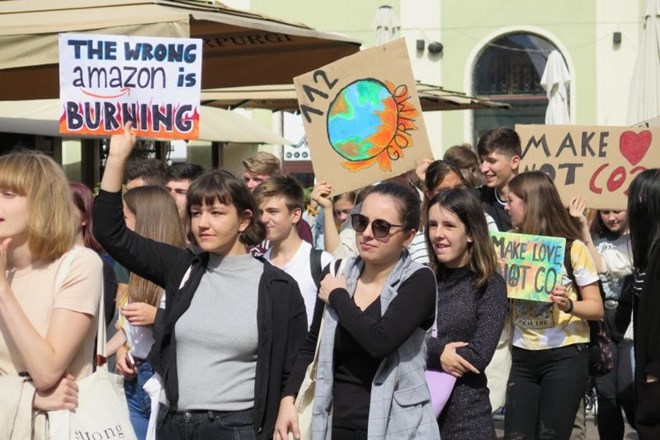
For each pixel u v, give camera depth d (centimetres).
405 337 455
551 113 1858
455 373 532
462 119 2270
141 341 580
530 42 2262
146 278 495
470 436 532
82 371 431
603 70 2220
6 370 425
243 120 1791
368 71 695
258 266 488
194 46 555
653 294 547
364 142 698
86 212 599
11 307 407
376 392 461
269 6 2305
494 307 545
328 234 708
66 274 423
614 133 796
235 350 470
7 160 425
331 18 2284
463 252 553
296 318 486
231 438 467
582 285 642
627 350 743
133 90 557
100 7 702
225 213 476
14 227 420
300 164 2323
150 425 479
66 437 417
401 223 472
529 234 646
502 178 798
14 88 905
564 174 801
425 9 2270
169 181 751
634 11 2203
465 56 2267
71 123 555
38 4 720
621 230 790
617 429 751
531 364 646
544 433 639
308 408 479
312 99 695
